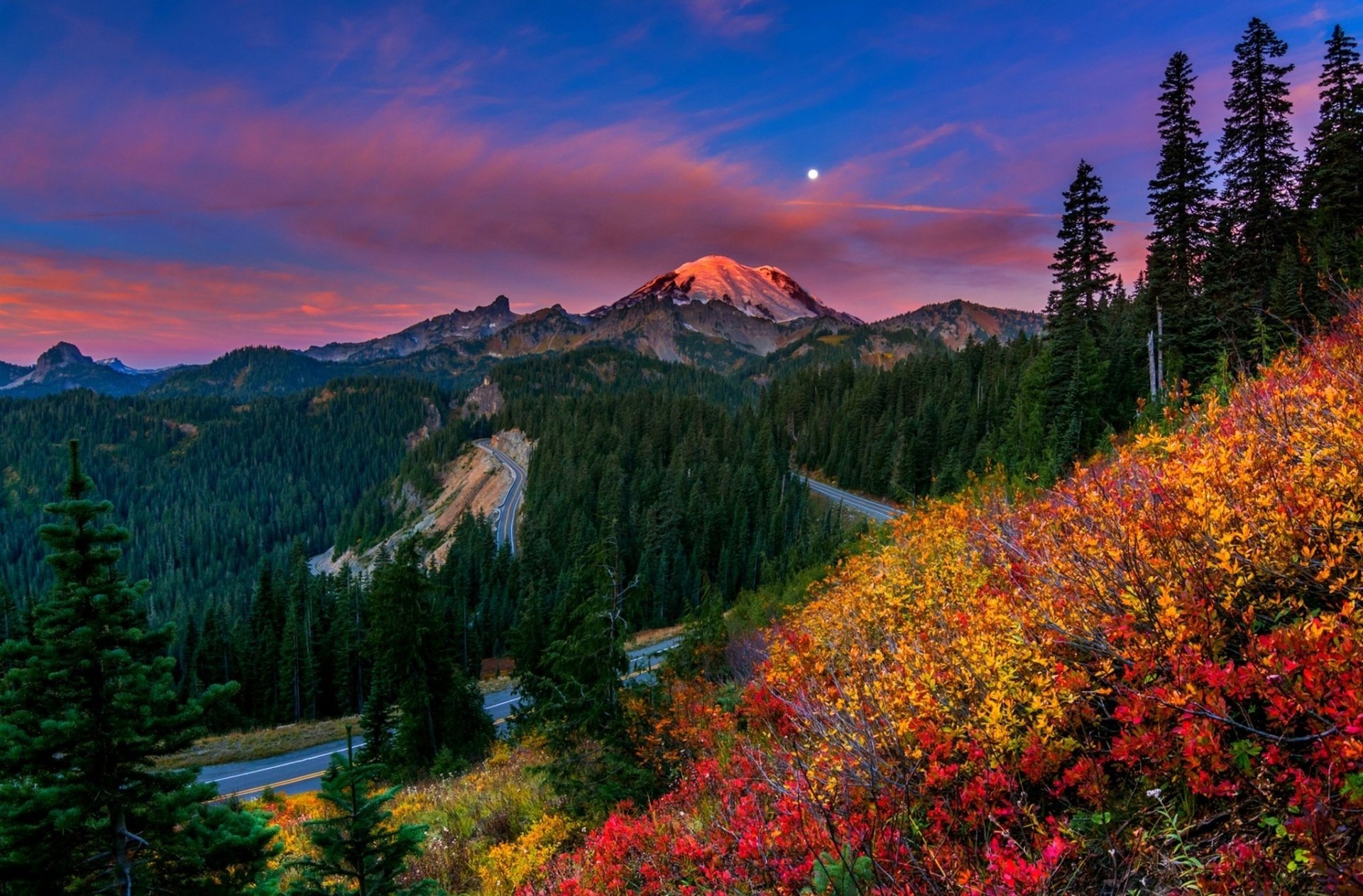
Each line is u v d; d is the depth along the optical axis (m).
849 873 3.12
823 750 4.13
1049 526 5.95
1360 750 2.20
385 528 176.25
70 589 5.73
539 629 35.12
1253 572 3.40
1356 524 3.29
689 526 82.88
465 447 196.25
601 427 137.38
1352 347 5.90
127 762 5.93
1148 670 3.18
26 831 5.38
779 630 12.06
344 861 6.51
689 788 6.69
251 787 26.02
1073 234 34.34
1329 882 2.07
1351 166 28.28
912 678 4.15
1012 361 85.19
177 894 5.96
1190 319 27.45
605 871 5.47
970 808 3.30
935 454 74.38
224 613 81.94
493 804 12.58
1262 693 2.63
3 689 5.69
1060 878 2.79
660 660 25.16
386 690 26.02
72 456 6.00
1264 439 4.65
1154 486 4.56
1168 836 2.58
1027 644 3.85
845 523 68.75
